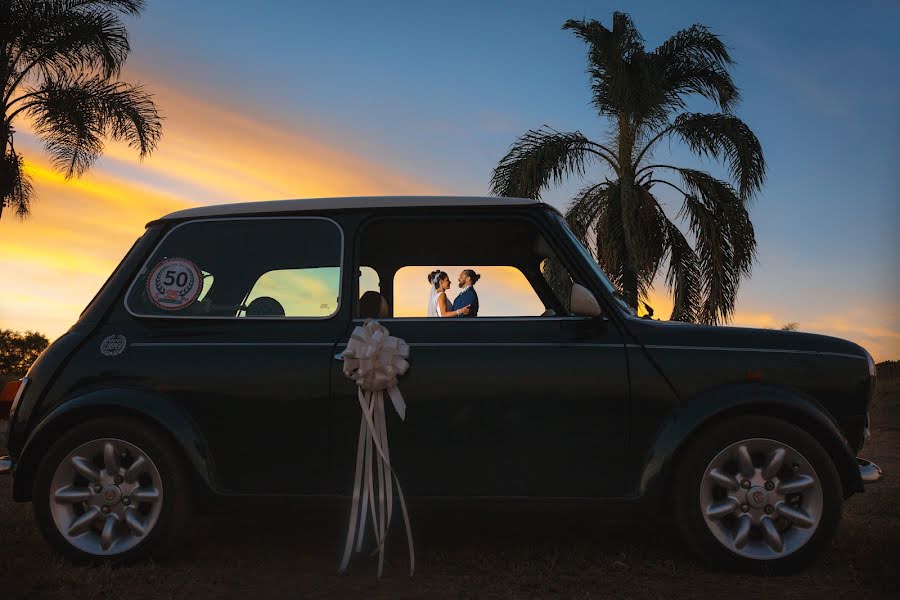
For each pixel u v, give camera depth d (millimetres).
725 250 15703
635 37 15773
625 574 3824
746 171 15555
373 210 4289
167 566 3959
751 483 3789
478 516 3863
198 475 3896
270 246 4270
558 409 3869
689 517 3795
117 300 4234
